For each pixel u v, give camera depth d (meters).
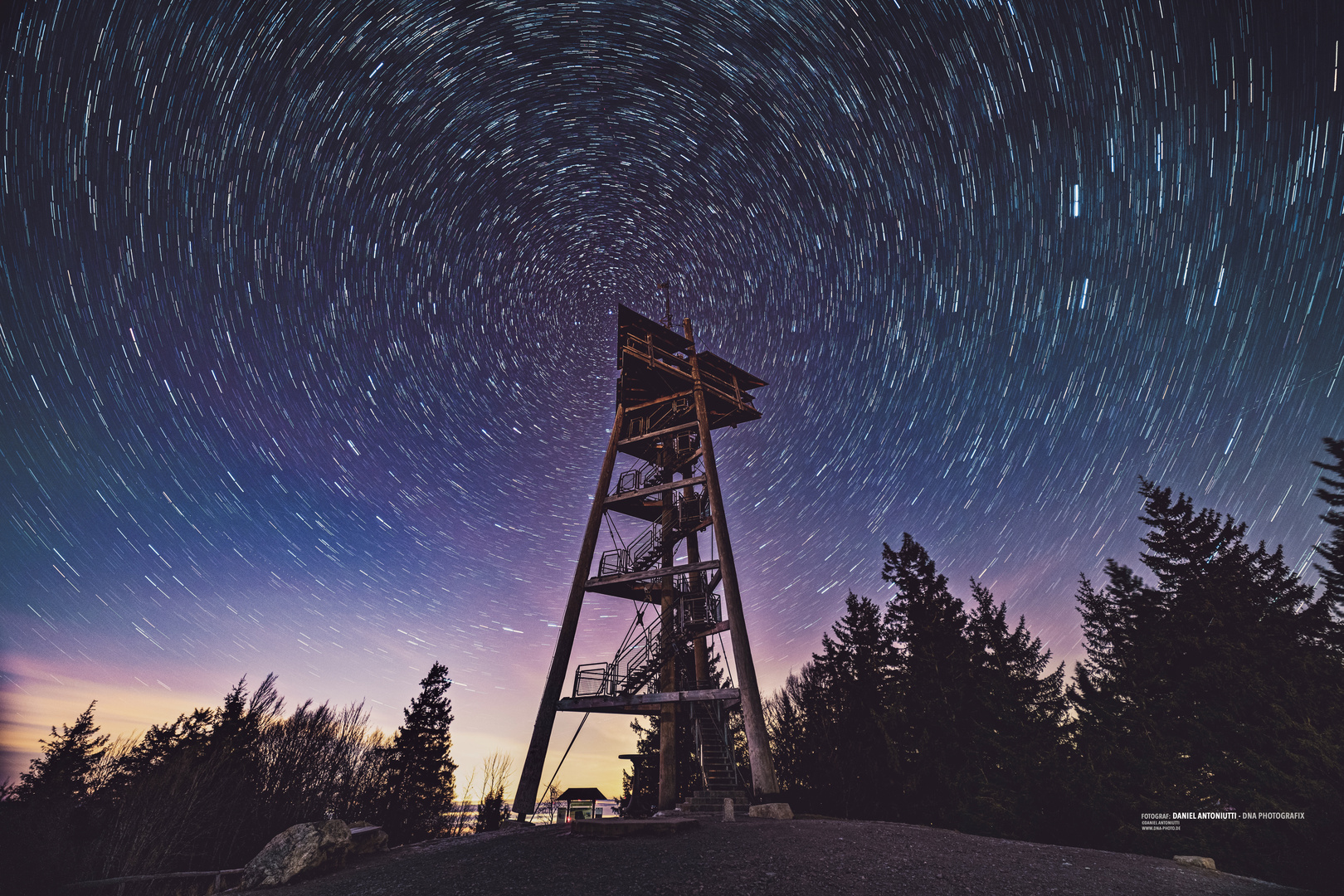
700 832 13.10
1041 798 19.16
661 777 21.59
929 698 24.70
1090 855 11.61
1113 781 18.78
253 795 29.53
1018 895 8.88
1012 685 25.09
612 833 12.82
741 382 33.97
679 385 32.03
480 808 48.12
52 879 14.45
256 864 10.95
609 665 22.69
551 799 37.84
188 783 22.12
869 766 25.14
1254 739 18.41
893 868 10.09
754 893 8.91
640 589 25.47
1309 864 13.71
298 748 39.91
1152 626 24.12
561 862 10.82
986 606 28.45
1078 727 21.70
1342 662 19.33
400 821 41.06
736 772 21.44
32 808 15.83
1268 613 22.53
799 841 11.91
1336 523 25.22
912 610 27.27
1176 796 17.89
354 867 11.64
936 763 22.88
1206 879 10.16
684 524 26.30
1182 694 21.02
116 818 18.30
